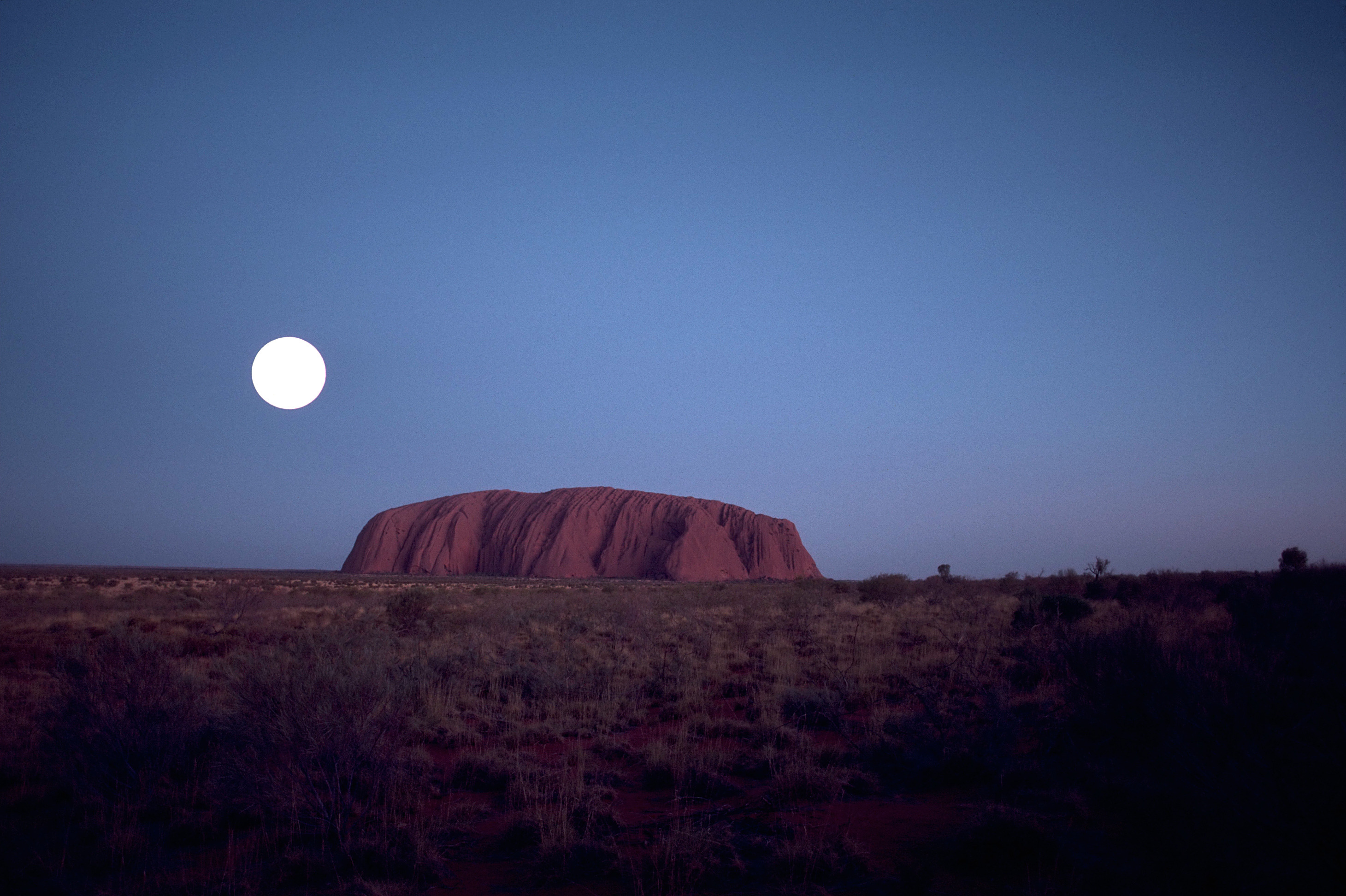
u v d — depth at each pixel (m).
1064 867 4.73
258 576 78.38
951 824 5.74
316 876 4.99
